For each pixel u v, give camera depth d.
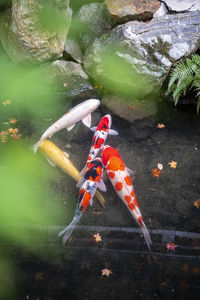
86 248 3.01
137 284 2.86
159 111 3.77
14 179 3.31
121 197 3.12
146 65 3.73
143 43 3.71
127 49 3.71
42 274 2.90
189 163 3.40
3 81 3.99
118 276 2.89
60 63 3.95
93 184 3.09
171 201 3.20
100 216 3.14
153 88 3.83
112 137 3.57
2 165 3.38
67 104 3.84
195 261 2.95
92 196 3.09
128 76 3.78
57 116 3.73
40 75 3.97
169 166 3.39
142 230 3.04
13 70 4.04
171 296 2.81
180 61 3.77
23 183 3.29
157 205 3.19
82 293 2.83
